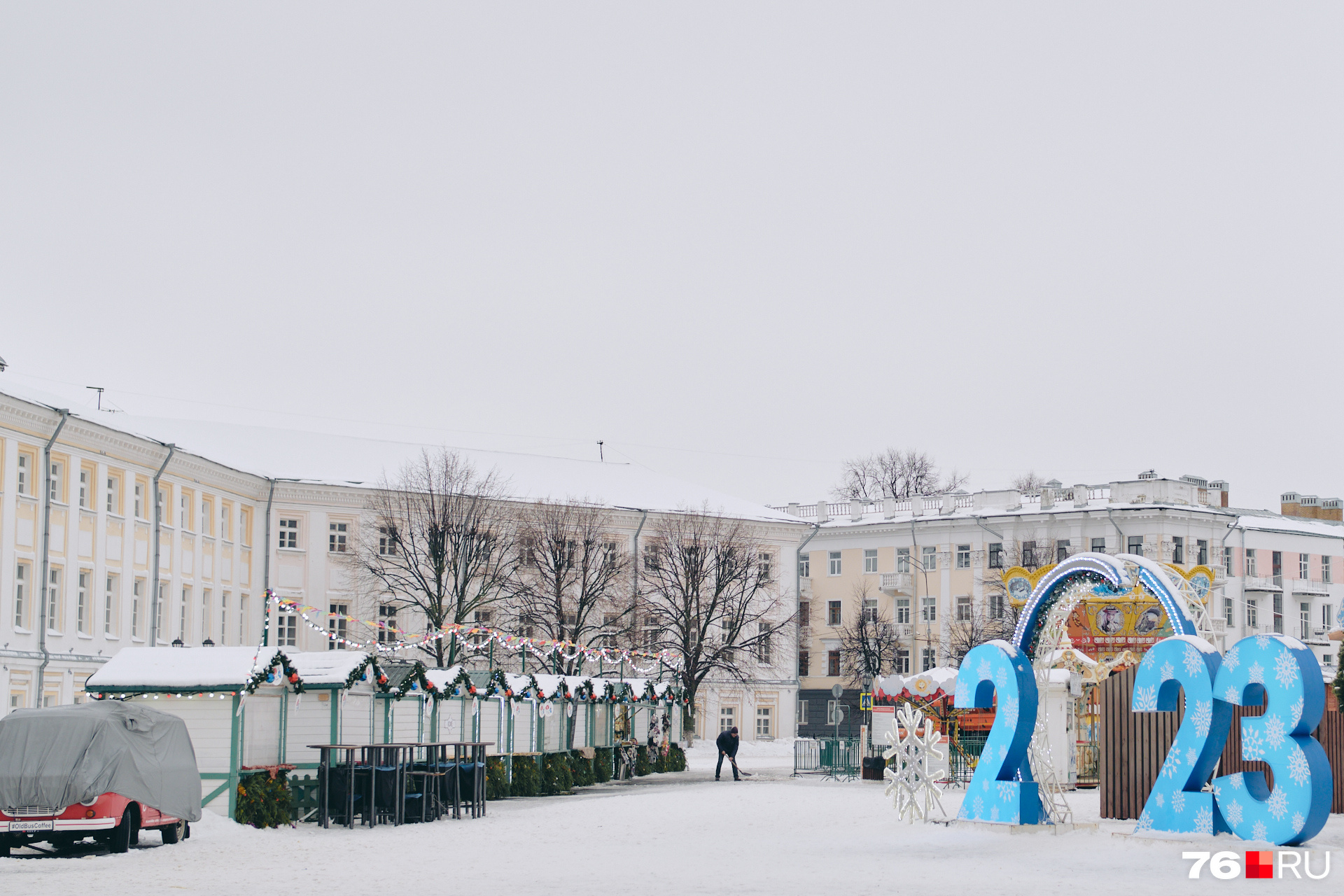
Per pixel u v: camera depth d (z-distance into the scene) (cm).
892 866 2216
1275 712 2259
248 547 6738
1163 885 1966
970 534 9012
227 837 2725
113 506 5550
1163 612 4062
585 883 2000
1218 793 2353
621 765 5156
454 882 2014
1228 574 8906
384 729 3466
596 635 7444
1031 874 2098
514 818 3244
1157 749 2702
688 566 7706
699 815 3281
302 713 3244
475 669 7006
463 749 3578
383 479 7219
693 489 8556
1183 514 8419
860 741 5138
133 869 2192
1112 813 2747
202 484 6216
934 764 4291
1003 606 8744
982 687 2677
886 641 8912
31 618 4950
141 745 2480
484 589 7000
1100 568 2569
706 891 1897
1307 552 9450
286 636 6881
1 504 4781
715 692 8050
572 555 7344
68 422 5156
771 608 8000
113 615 5484
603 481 8256
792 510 9994
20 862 2278
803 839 2656
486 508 7219
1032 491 10944
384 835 2814
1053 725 4100
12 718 2411
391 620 7125
